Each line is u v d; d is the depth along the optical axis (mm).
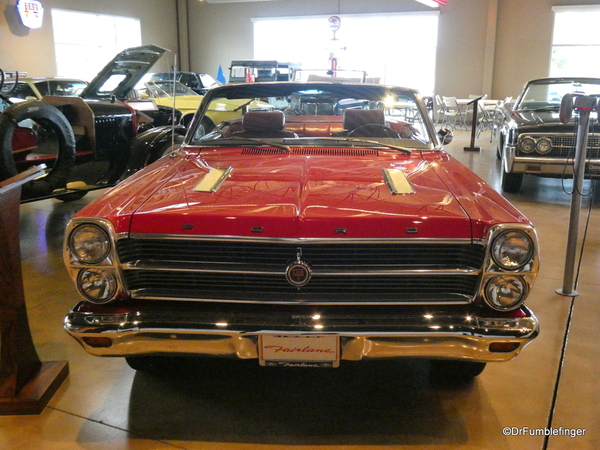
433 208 2031
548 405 2348
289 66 12945
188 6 19453
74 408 2334
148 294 2008
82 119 5309
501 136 7266
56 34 14898
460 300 1963
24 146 4594
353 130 3193
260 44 19172
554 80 7137
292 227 1942
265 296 1976
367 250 1974
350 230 1937
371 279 1992
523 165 6000
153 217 1983
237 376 2592
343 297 1963
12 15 13469
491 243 1907
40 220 5457
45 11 14336
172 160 2822
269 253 1985
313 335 1911
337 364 1959
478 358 1942
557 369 2635
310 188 2219
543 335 2975
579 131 3322
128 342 1965
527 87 7180
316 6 18312
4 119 4113
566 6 15852
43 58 14438
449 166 2699
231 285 2021
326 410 2318
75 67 15648
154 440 2121
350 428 2191
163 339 1947
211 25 19422
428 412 2301
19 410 2299
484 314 1958
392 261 1983
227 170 2506
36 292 3586
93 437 2146
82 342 1992
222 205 2045
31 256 4324
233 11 19109
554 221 5336
